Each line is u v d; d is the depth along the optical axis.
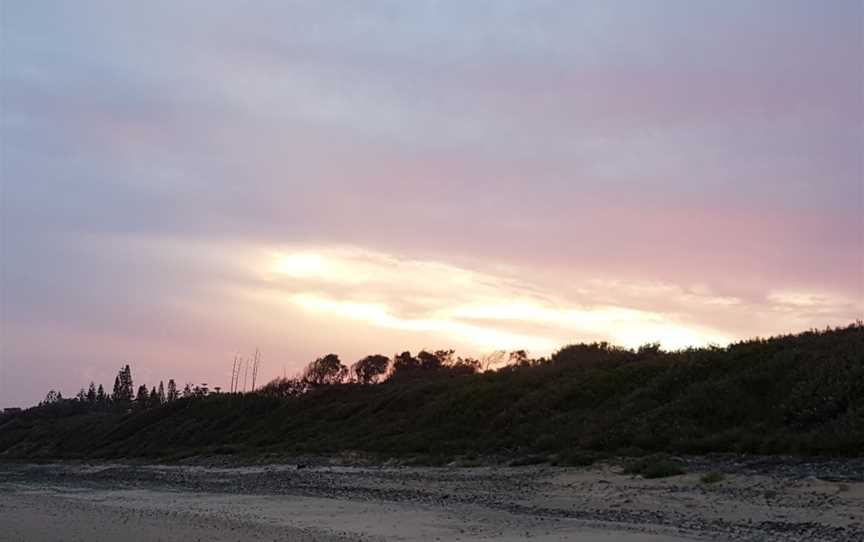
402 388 53.78
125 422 76.75
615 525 14.99
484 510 18.47
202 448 54.53
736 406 25.00
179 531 15.62
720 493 17.48
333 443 43.00
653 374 32.25
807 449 20.09
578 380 35.19
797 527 13.60
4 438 95.56
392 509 19.12
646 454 23.88
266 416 60.75
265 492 25.88
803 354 26.59
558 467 24.62
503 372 46.16
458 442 34.19
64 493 29.38
